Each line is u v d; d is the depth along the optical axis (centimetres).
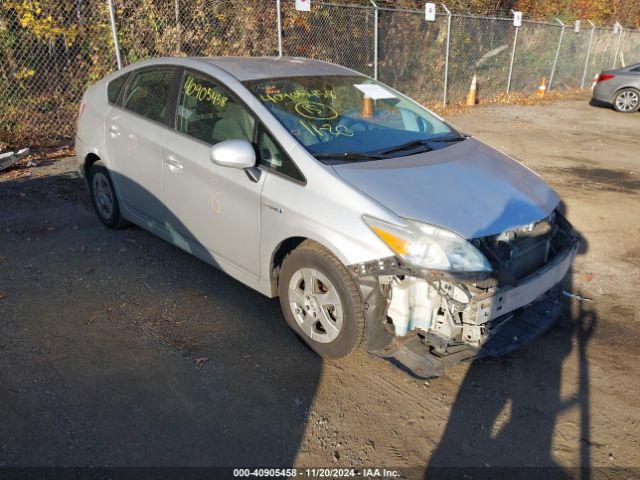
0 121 827
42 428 277
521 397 321
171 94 424
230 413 295
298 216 322
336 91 414
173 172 407
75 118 888
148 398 303
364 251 297
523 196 345
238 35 1036
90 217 556
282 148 341
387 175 329
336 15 1195
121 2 885
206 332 368
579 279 477
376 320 303
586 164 884
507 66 1650
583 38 1914
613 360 359
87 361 331
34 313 379
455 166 360
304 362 341
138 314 385
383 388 322
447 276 283
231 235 374
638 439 293
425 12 1262
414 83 1413
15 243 489
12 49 822
